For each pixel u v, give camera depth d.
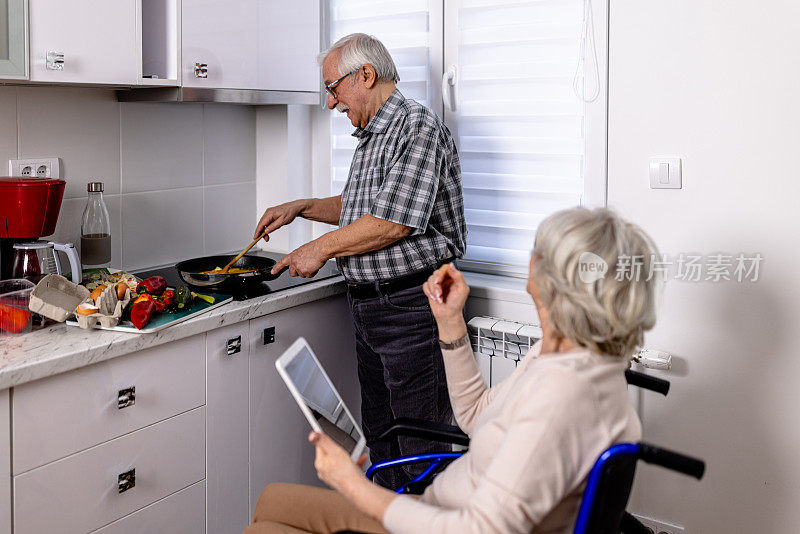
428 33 2.43
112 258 2.30
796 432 1.91
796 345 1.88
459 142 2.43
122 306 1.78
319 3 2.51
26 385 1.55
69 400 1.64
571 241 1.15
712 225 1.95
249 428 2.13
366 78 2.03
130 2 1.95
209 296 2.03
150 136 2.37
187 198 2.50
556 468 1.08
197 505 2.00
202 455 1.99
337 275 2.42
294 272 2.05
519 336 2.20
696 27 1.91
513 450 1.09
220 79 2.19
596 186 2.16
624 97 2.04
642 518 2.14
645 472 2.12
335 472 1.22
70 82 1.84
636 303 1.14
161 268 2.43
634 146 2.03
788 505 1.94
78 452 1.68
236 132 2.64
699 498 2.05
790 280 1.87
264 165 2.71
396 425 1.55
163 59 2.09
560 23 2.19
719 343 1.97
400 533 1.14
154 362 1.82
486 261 2.45
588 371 1.14
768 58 1.84
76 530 1.69
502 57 2.31
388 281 2.06
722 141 1.91
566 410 1.10
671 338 2.03
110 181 2.27
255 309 2.06
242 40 2.24
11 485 1.56
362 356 2.29
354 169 2.13
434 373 2.12
